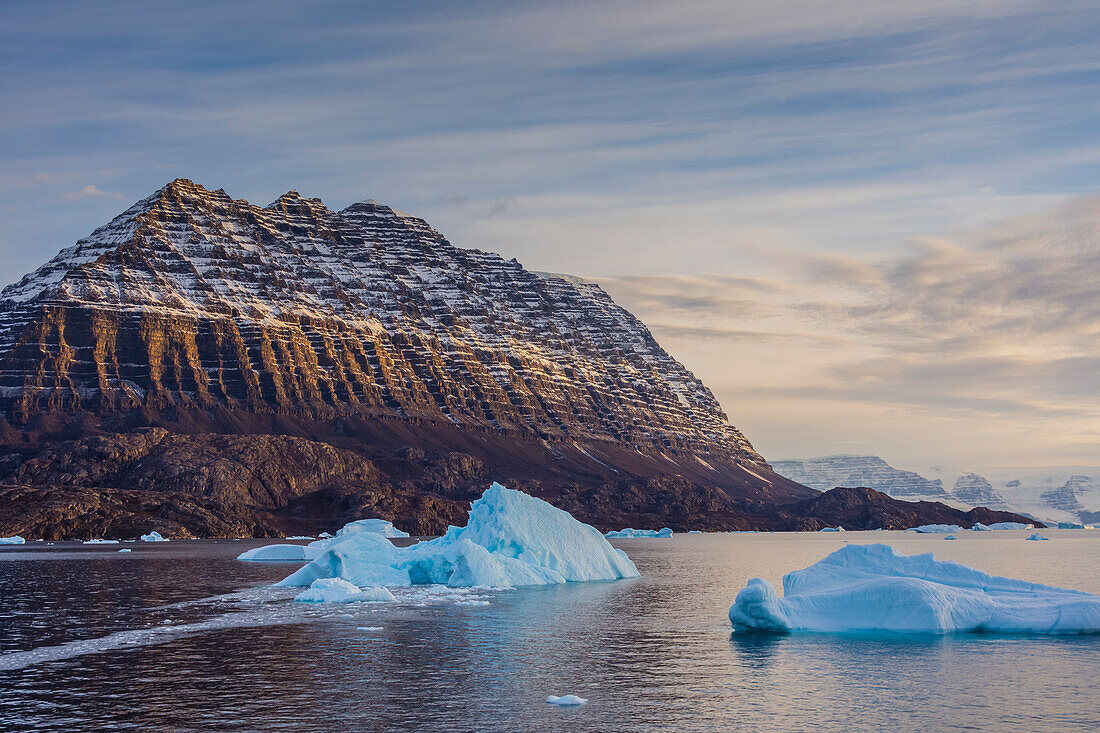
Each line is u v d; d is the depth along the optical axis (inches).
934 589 2085.4
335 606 2600.9
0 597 2923.2
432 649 1861.5
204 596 2925.7
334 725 1263.5
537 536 3533.5
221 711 1337.4
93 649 1854.1
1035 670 1636.3
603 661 1734.7
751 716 1317.7
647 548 7834.6
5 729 1250.6
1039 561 5374.0
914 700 1417.3
